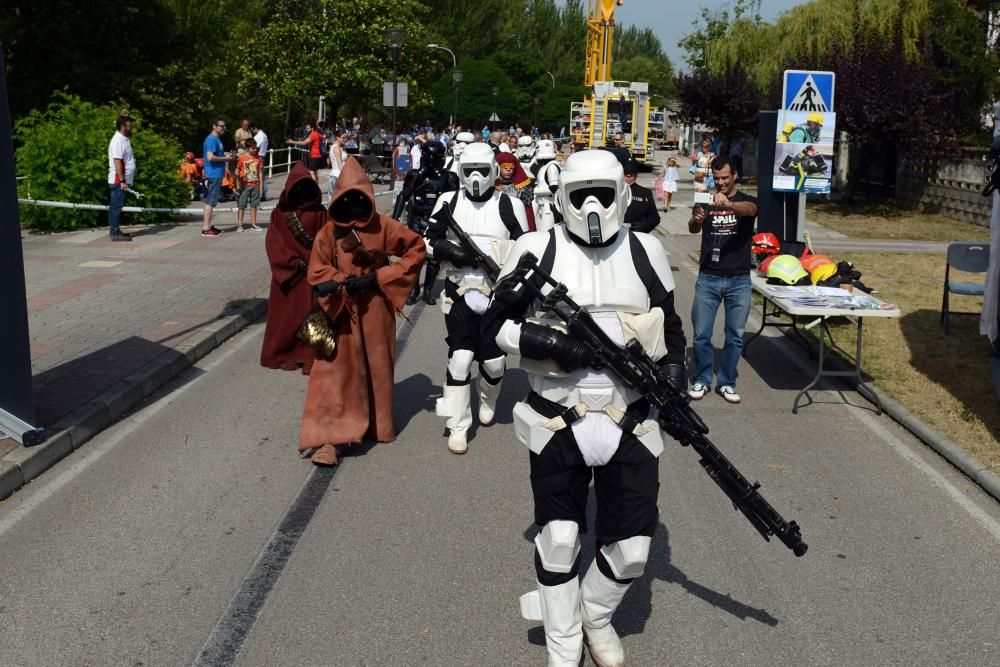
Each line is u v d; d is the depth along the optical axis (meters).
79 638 4.18
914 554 5.12
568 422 3.73
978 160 21.50
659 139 45.69
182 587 4.65
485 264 6.50
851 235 19.75
